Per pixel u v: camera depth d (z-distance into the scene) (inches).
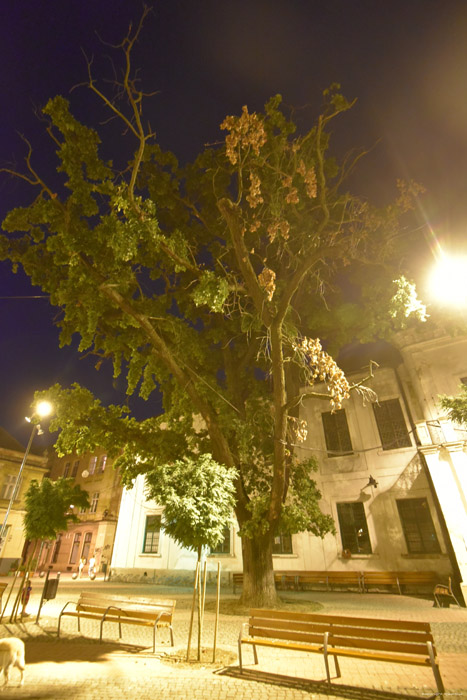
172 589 702.5
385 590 604.7
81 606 339.0
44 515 417.7
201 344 521.7
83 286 447.5
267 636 239.0
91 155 398.6
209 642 307.3
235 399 554.3
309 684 209.3
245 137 327.3
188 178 579.2
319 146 379.2
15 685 207.2
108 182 402.6
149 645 297.1
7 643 214.8
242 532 434.9
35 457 1280.8
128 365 541.6
